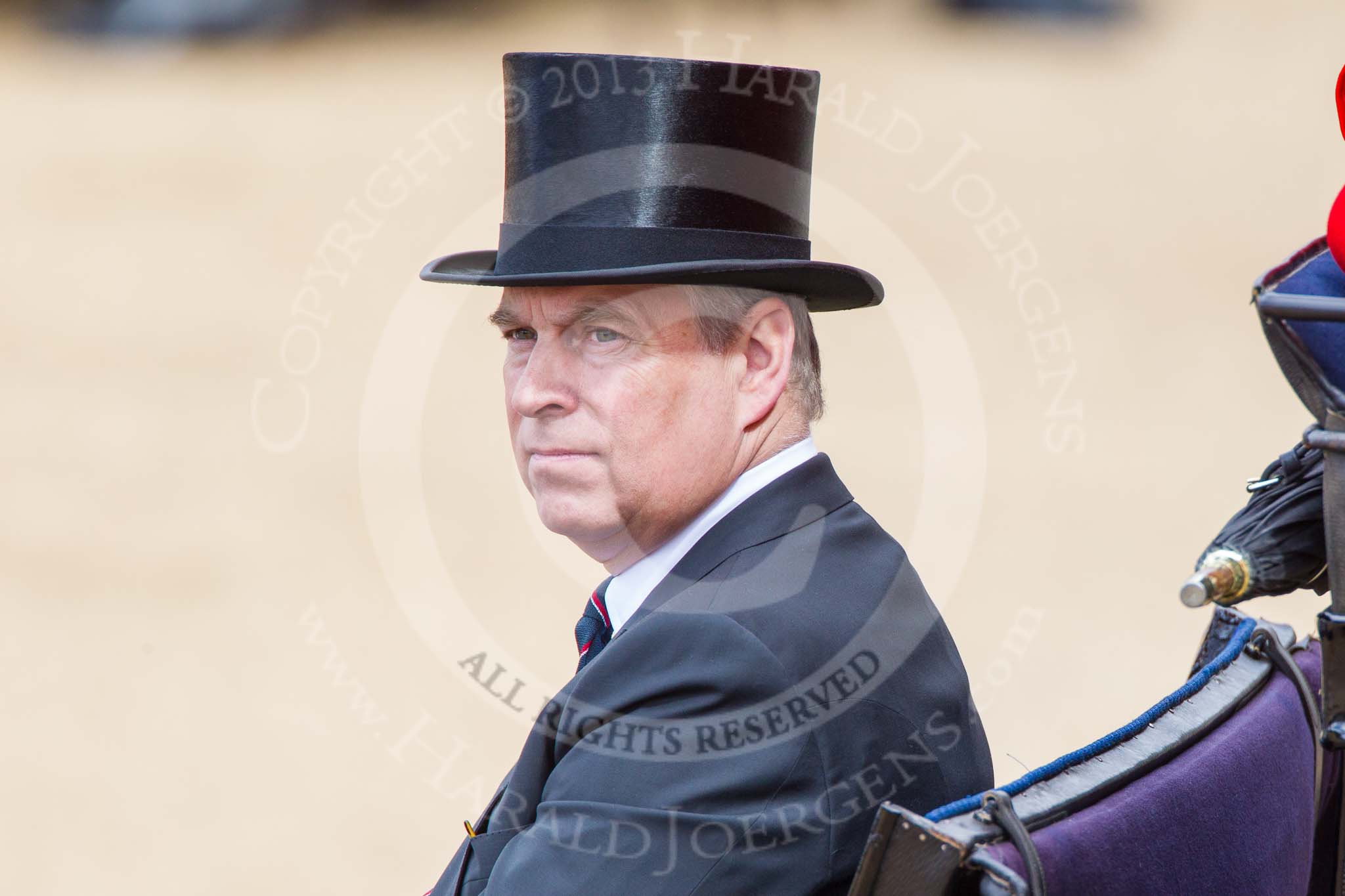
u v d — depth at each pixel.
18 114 54.91
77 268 37.38
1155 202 41.16
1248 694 5.68
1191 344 29.00
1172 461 22.75
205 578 20.00
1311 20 74.94
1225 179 44.12
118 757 15.52
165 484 23.69
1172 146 48.44
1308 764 5.70
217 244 39.28
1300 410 25.28
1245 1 79.75
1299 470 5.20
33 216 42.25
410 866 13.49
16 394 28.19
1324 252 5.18
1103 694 15.13
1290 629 6.19
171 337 31.75
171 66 63.34
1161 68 62.41
